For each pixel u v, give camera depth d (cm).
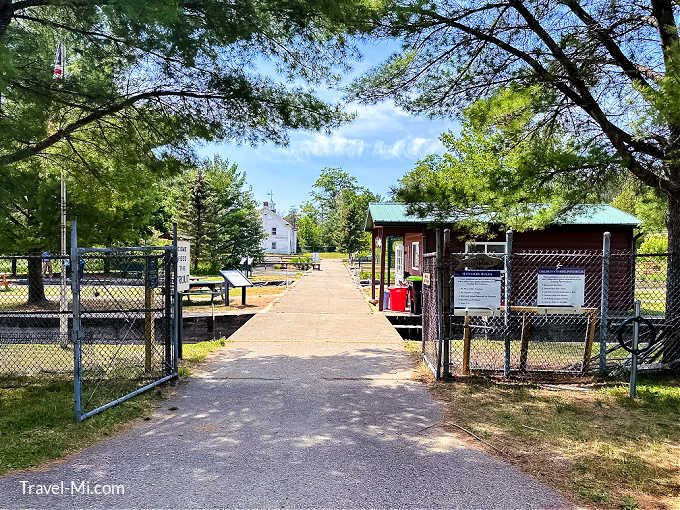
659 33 666
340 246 5503
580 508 329
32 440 435
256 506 325
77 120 696
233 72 674
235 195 3909
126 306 959
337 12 591
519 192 662
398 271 2208
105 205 929
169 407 547
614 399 589
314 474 375
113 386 621
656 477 377
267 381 663
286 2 595
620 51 705
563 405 562
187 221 3234
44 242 1334
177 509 320
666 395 602
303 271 3741
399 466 392
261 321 1222
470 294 674
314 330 1096
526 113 717
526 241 1445
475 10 689
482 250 1455
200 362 771
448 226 1404
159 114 705
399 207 1619
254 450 422
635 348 595
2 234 1270
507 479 371
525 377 682
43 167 852
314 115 716
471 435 466
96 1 514
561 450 430
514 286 1440
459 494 346
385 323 1214
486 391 621
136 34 572
